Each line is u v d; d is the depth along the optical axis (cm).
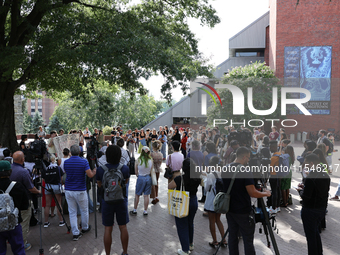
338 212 709
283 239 554
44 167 589
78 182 568
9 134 1303
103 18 1236
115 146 473
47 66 1109
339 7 2922
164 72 1121
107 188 449
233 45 4012
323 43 2984
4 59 975
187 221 481
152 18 1328
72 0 1223
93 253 503
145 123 5103
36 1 1134
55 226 642
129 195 910
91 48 1077
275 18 3097
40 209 510
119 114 4747
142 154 696
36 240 565
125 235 474
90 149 664
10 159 590
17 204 417
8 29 1427
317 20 2981
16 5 1155
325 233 581
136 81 1155
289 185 741
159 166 819
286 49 3041
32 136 3806
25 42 1251
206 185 517
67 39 1089
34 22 1232
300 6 3006
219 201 378
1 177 416
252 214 387
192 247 507
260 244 530
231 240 400
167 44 1238
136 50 1084
